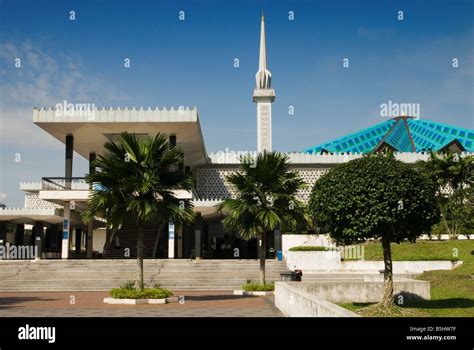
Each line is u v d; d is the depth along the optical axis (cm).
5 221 3994
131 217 1953
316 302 1046
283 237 3600
